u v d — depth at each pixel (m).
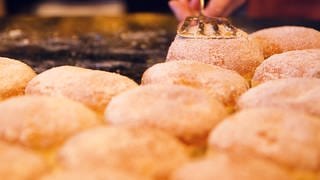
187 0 0.92
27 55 0.78
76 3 2.09
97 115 0.50
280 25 0.99
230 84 0.54
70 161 0.41
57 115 0.45
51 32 0.95
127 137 0.42
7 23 1.05
